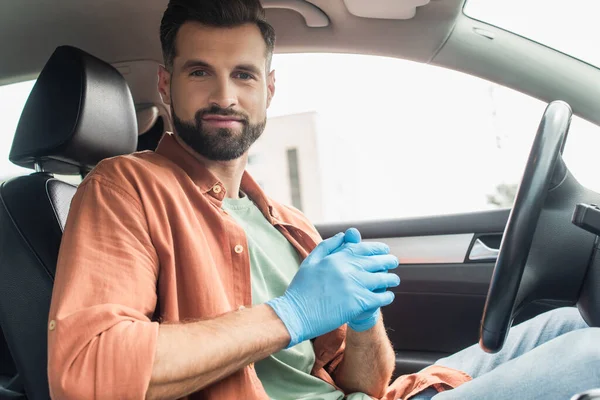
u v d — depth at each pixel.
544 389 0.77
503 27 1.69
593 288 1.01
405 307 1.83
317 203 10.62
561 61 1.71
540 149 0.97
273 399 1.05
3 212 1.13
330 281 0.91
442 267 1.80
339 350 1.24
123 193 0.93
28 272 1.07
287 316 0.86
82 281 0.81
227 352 0.79
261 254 1.14
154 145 1.86
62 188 1.18
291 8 1.61
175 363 0.75
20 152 1.21
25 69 1.70
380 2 1.56
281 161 10.91
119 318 0.77
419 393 1.19
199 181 1.10
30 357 1.05
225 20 1.11
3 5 1.44
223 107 1.11
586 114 1.74
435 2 1.57
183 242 0.95
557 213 1.01
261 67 1.17
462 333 1.78
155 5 1.50
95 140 1.23
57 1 1.45
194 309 0.91
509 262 0.97
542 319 1.23
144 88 1.77
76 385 0.71
